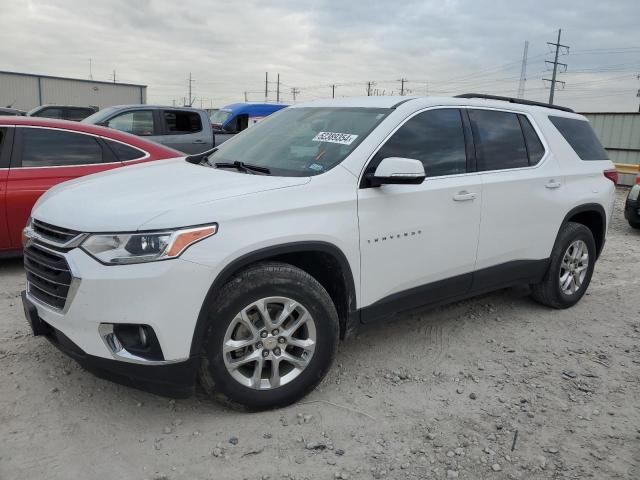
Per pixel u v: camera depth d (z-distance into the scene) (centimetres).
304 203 320
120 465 274
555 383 375
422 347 421
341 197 334
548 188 465
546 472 283
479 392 358
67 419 309
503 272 444
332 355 336
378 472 276
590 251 520
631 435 317
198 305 284
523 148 459
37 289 317
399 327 458
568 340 448
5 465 269
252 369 324
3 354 377
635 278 640
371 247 349
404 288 377
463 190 398
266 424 312
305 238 315
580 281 520
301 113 436
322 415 323
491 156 430
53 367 362
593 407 346
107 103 4494
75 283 278
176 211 285
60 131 574
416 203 370
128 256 274
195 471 272
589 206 504
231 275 301
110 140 599
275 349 317
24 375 351
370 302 358
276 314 321
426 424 320
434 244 385
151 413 319
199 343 290
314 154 365
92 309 276
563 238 488
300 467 278
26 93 4103
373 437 305
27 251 320
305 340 327
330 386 357
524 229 450
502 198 426
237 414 320
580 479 278
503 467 285
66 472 267
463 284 416
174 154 637
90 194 324
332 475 273
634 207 912
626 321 496
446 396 352
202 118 1095
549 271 489
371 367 385
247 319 305
